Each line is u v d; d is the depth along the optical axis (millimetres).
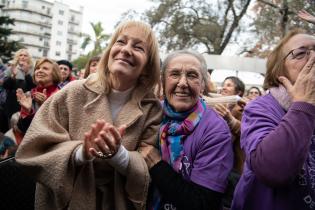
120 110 1551
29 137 1424
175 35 16547
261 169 1211
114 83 1531
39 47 97812
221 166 1468
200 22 16859
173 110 1590
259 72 9570
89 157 1334
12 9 93812
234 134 2387
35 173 1393
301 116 1188
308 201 1291
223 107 2383
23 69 4742
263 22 15305
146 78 1607
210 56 9617
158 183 1431
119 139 1272
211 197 1422
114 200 1470
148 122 1550
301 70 1315
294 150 1161
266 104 1417
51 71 3559
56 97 1512
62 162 1336
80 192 1412
